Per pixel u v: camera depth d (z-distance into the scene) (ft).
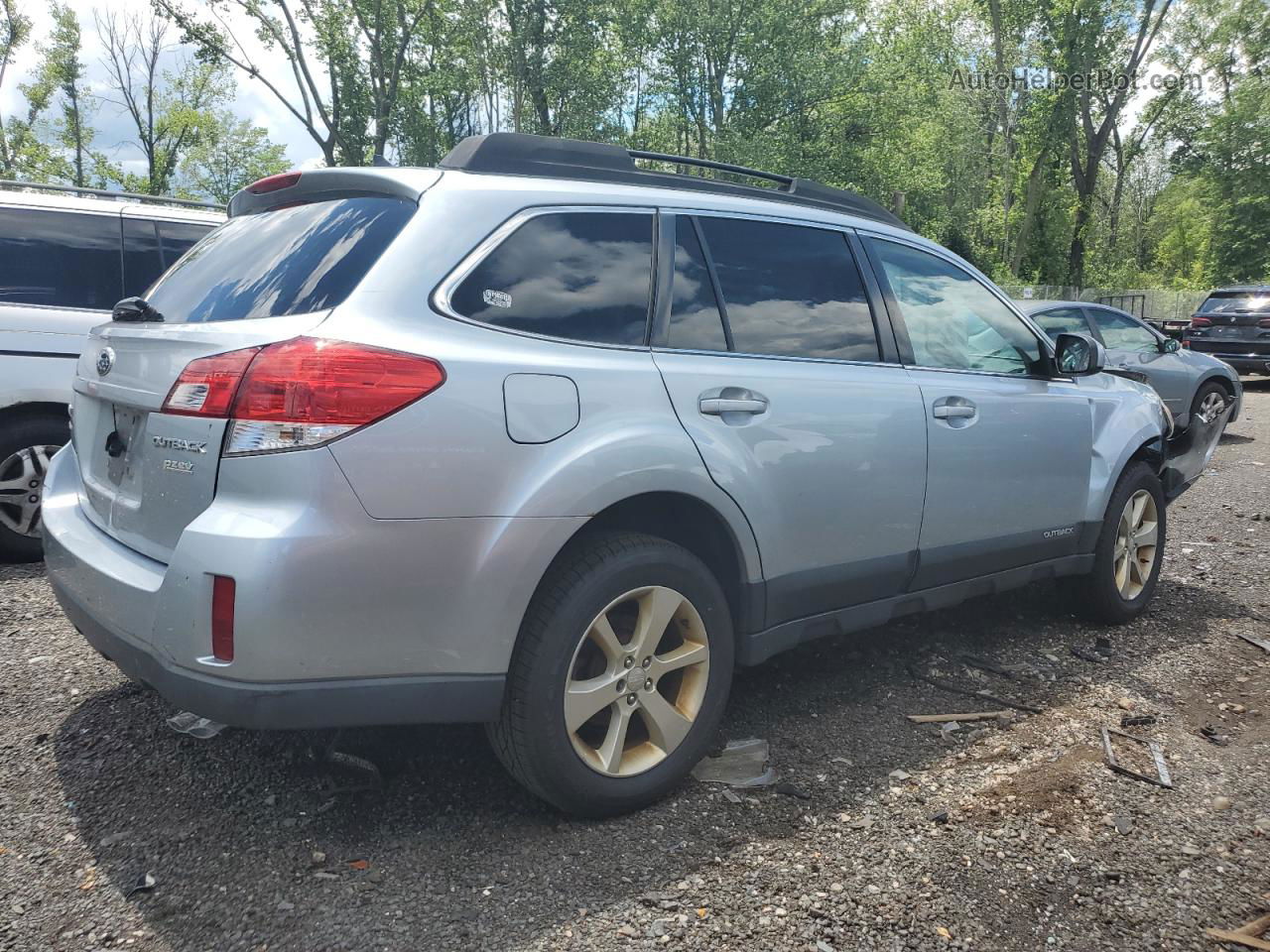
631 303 9.49
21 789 9.37
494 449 8.04
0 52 126.82
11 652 12.99
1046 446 13.53
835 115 108.99
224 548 7.25
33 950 7.05
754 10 103.76
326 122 103.65
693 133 118.73
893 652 14.02
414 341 7.86
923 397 11.74
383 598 7.59
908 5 121.19
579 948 7.16
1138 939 7.52
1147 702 12.32
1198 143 145.07
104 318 17.58
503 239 8.79
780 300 10.81
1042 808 9.48
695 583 9.39
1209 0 137.59
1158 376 34.04
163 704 11.38
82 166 143.64
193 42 95.55
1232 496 26.35
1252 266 141.38
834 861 8.45
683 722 9.42
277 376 7.35
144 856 8.28
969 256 125.59
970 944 7.39
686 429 9.33
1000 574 13.24
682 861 8.38
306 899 7.69
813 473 10.44
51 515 10.10
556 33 101.14
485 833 8.73
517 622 8.20
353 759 9.55
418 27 106.22
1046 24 115.14
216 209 20.77
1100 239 160.56
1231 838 9.04
